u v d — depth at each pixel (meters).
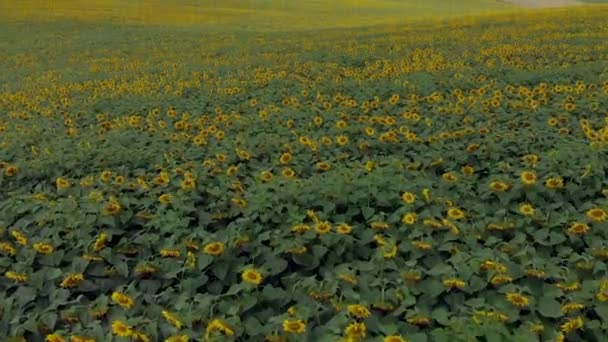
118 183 8.85
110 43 40.44
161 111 15.78
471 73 17.80
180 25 51.34
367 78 19.03
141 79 22.84
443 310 4.98
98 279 6.25
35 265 6.55
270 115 13.44
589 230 6.41
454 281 5.25
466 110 12.64
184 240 6.47
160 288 6.06
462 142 10.23
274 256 6.31
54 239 6.71
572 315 4.90
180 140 11.80
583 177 7.64
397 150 10.31
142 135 12.46
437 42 26.95
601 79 15.16
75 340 4.68
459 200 7.61
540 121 11.49
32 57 36.09
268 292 5.50
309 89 17.39
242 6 66.50
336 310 5.11
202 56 31.22
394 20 50.38
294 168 9.48
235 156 10.30
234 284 5.73
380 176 7.83
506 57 20.89
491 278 5.31
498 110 12.34
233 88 18.33
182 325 4.89
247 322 4.91
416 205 7.10
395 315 5.01
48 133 13.46
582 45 22.02
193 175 8.77
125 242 6.84
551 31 27.56
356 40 31.03
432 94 14.37
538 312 4.98
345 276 5.44
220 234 6.84
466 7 82.00
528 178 7.34
